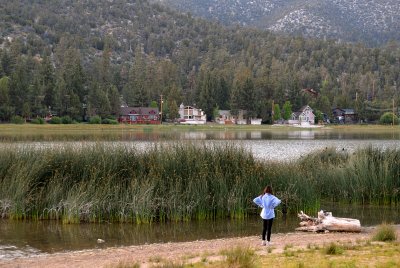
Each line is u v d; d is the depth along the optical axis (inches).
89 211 865.5
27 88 4522.6
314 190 978.7
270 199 660.1
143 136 3161.9
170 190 889.5
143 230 814.5
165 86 6919.3
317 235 751.1
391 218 903.7
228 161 964.6
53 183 895.7
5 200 892.0
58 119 4552.2
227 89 6407.5
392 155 1117.1
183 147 989.2
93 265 579.8
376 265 509.0
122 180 911.0
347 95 7199.8
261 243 679.1
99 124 4692.4
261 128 5083.7
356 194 1043.3
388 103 6742.1
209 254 604.7
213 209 905.5
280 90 6323.8
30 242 729.0
